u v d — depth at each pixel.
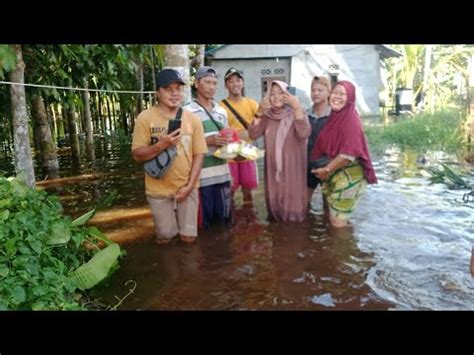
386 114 18.05
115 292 3.88
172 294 3.82
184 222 4.96
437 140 10.86
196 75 5.44
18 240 3.55
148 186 4.92
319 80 5.70
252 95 16.03
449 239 4.79
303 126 5.27
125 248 4.89
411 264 4.22
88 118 13.06
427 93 18.39
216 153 5.35
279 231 5.24
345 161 4.96
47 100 9.67
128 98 16.75
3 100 7.87
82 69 8.62
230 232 5.28
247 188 6.40
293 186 5.48
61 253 3.98
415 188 6.87
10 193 4.20
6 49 5.18
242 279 4.06
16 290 3.12
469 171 7.89
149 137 4.83
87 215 4.60
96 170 9.56
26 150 5.80
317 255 4.51
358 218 5.55
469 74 10.09
